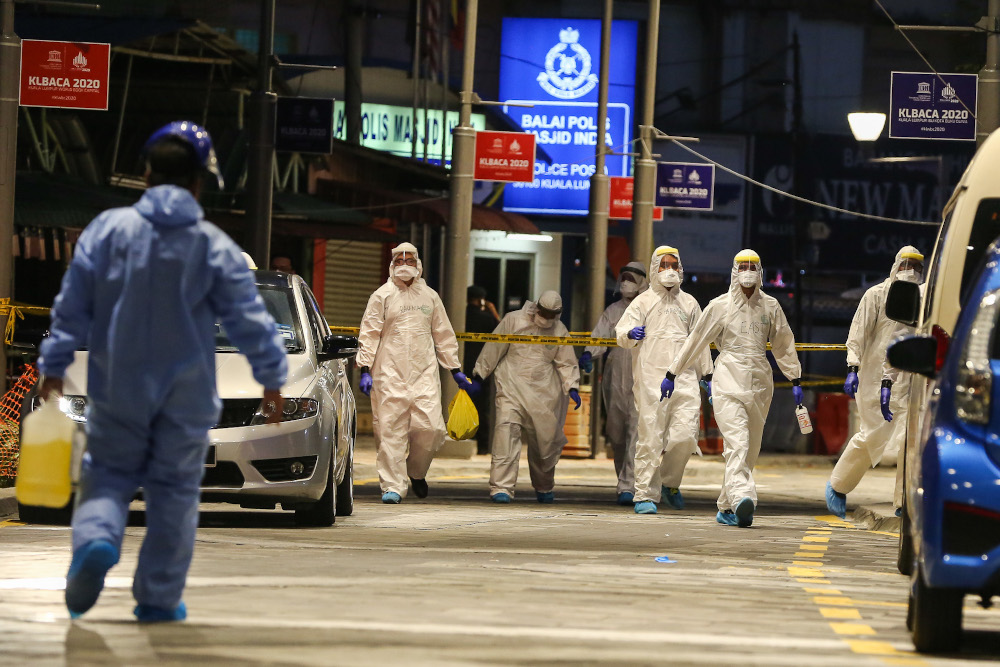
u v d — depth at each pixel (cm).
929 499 1733
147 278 1612
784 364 3816
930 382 2502
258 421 3084
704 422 7069
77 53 4459
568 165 9525
